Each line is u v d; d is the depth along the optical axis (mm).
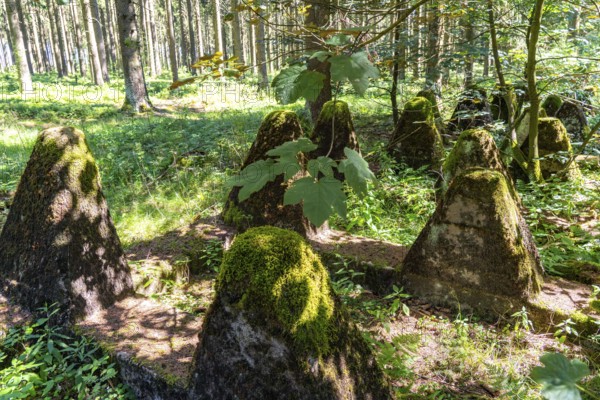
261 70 18547
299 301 2232
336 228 5566
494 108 10875
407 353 3115
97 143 9641
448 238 3969
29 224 3523
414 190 6379
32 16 40844
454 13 5934
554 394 1135
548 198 6172
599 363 3340
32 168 3572
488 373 3105
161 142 9641
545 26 6371
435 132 7652
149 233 5383
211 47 47500
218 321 2377
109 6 40906
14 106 16125
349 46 1324
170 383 2637
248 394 2312
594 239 4793
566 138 7305
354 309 4051
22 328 3326
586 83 6820
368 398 2451
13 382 2793
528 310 3736
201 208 6148
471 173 3889
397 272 4285
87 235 3545
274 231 2412
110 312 3541
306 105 10625
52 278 3395
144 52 44688
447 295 4012
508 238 3752
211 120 11852
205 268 4863
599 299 3832
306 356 2221
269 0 2133
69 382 3066
